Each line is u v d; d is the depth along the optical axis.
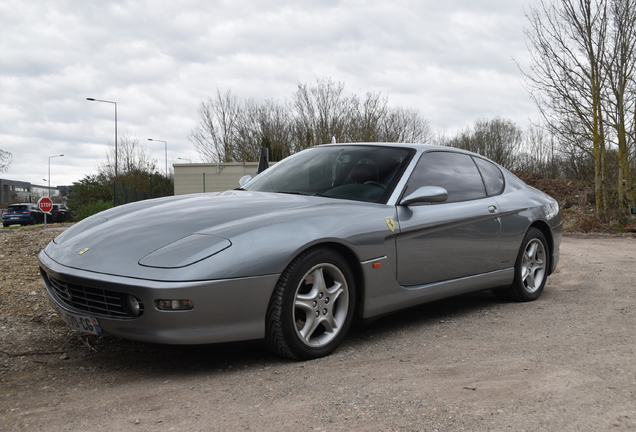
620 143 11.73
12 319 3.34
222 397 2.16
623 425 1.86
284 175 3.73
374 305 2.98
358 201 3.16
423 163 3.56
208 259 2.35
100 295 2.43
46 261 2.77
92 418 1.97
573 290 4.77
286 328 2.55
